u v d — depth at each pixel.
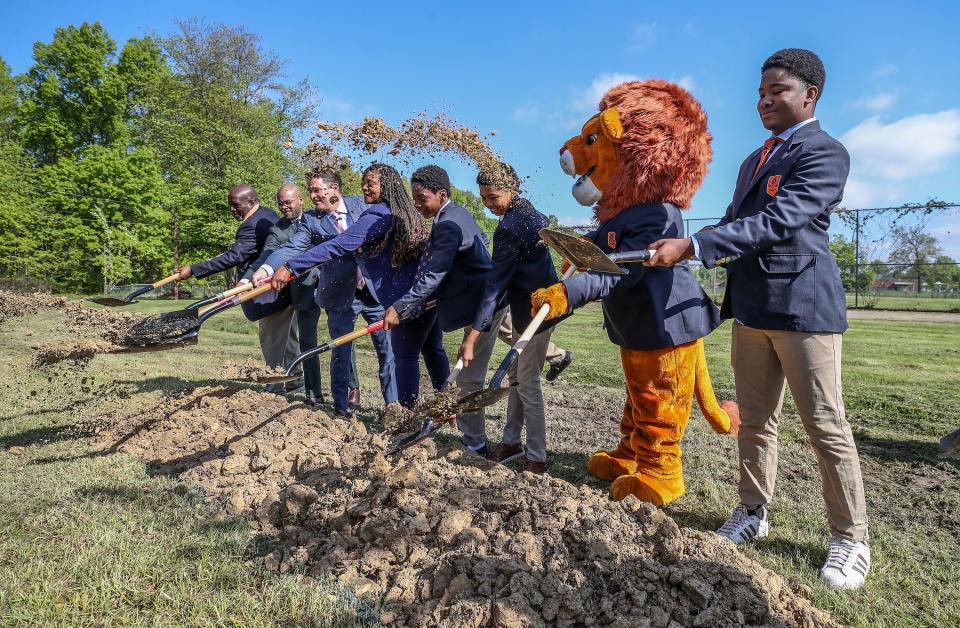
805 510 3.40
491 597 2.19
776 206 2.57
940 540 3.04
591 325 13.58
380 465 3.11
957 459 4.28
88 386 5.95
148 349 3.84
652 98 3.06
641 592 2.19
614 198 3.10
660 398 3.16
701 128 3.10
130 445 4.09
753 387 2.95
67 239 31.17
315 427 4.20
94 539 2.72
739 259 2.86
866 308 19.66
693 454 4.30
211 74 32.94
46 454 3.96
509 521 2.61
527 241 3.57
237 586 2.40
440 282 3.81
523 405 4.06
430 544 2.57
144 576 2.45
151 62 37.56
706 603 2.15
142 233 33.66
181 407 4.77
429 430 3.06
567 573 2.28
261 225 5.66
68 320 5.45
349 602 2.29
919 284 21.45
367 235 4.34
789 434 4.93
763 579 2.32
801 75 2.70
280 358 5.79
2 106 36.94
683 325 3.07
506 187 3.62
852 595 2.50
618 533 2.46
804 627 2.17
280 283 4.15
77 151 35.97
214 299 4.09
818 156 2.62
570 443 4.63
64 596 2.30
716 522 3.21
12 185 30.72
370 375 7.50
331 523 2.81
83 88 35.38
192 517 3.02
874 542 3.00
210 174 31.91
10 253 29.73
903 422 5.32
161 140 34.31
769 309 2.71
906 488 3.77
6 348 8.05
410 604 2.25
